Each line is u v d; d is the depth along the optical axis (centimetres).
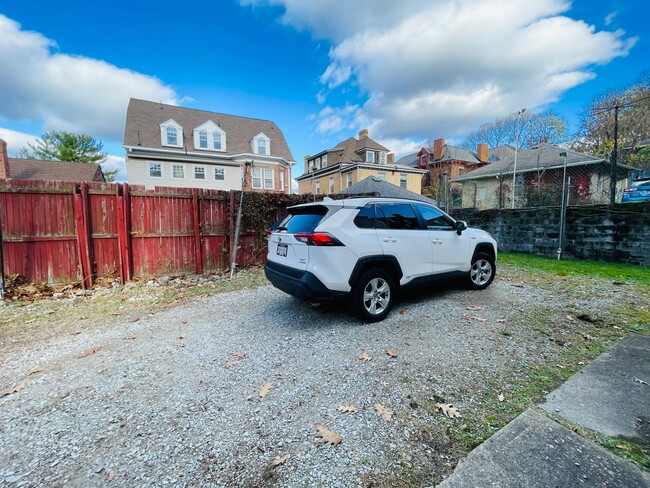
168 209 621
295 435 183
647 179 1025
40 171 2055
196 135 2141
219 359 282
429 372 249
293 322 372
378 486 146
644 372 239
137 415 205
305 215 368
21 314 416
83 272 539
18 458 169
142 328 365
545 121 2762
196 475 156
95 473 158
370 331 335
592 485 141
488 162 3111
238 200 695
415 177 2880
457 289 493
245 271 686
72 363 280
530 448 166
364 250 349
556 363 258
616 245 646
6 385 245
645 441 169
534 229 797
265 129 2541
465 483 146
